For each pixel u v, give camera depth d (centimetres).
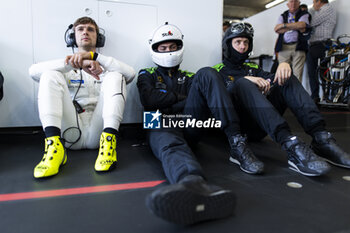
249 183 89
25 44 151
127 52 168
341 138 169
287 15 341
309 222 62
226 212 61
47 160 96
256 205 71
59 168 105
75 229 58
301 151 97
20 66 152
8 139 153
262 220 63
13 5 148
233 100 126
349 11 357
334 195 78
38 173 92
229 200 60
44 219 63
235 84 120
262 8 884
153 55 146
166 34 141
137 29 169
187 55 180
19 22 149
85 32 137
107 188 84
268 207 70
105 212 67
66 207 70
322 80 358
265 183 89
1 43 148
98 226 60
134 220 63
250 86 110
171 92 128
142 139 165
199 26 181
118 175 98
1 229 58
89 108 138
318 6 362
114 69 116
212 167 108
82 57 107
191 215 57
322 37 363
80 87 137
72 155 125
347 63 328
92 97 140
